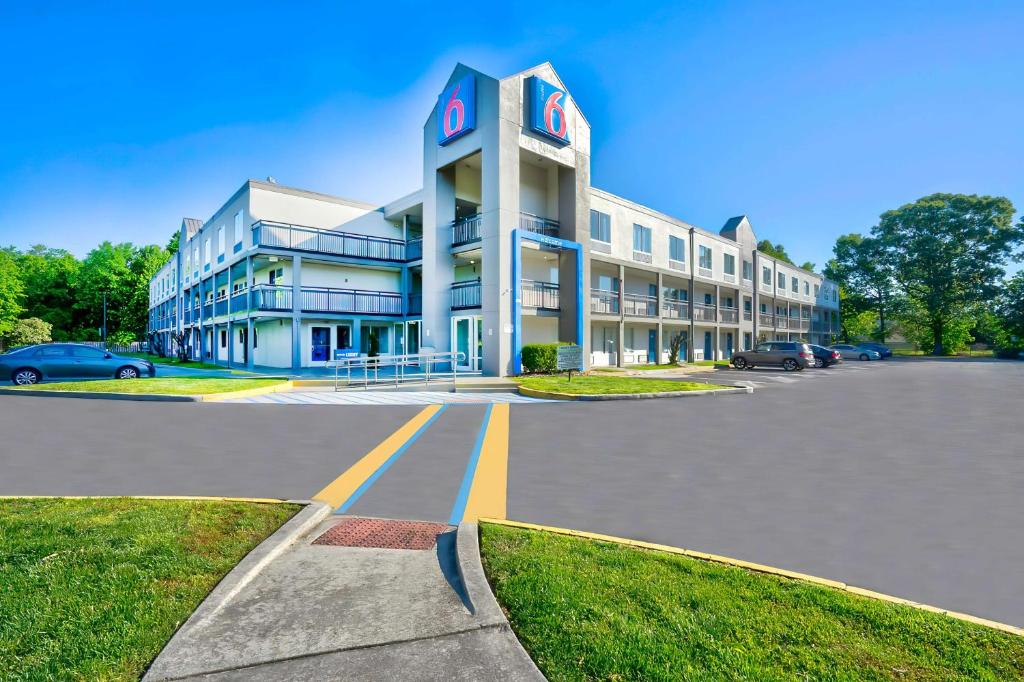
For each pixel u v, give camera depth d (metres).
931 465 7.45
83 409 12.02
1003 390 18.08
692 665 2.73
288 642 2.91
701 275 35.72
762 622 3.14
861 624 3.13
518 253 20.39
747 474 6.94
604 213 27.09
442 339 22.58
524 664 2.75
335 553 4.19
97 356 18.25
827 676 2.66
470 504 5.63
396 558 4.09
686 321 33.47
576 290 23.08
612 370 24.97
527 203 23.38
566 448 8.47
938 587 3.78
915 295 61.47
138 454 7.86
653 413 12.20
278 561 4.01
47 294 65.25
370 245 27.20
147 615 3.14
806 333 54.22
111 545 4.10
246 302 25.00
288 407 12.84
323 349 26.30
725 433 9.78
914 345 69.75
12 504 5.15
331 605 3.33
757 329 42.41
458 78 21.88
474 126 20.92
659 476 6.82
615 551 4.18
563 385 16.67
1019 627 3.24
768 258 45.91
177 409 12.32
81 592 3.39
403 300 27.58
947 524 5.08
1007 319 53.66
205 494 5.92
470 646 2.91
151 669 2.66
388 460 7.59
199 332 36.25
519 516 5.27
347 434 9.49
